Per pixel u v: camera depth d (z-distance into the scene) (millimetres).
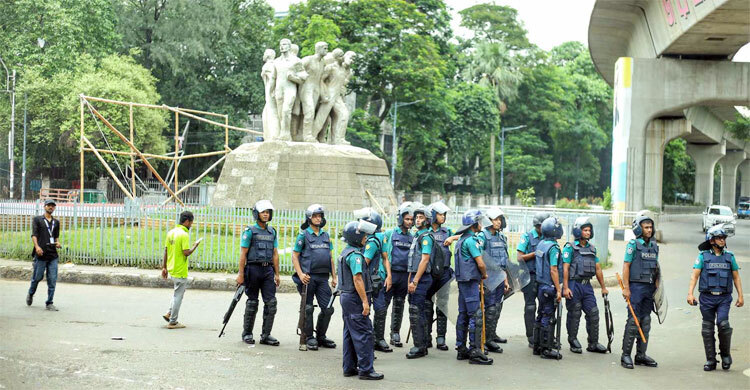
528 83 75812
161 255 15852
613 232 30375
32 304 12172
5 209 18234
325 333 9633
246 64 54688
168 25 49219
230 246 16688
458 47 76688
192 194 42406
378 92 53188
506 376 8266
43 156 47844
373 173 22734
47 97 43594
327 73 22672
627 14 35281
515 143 76500
